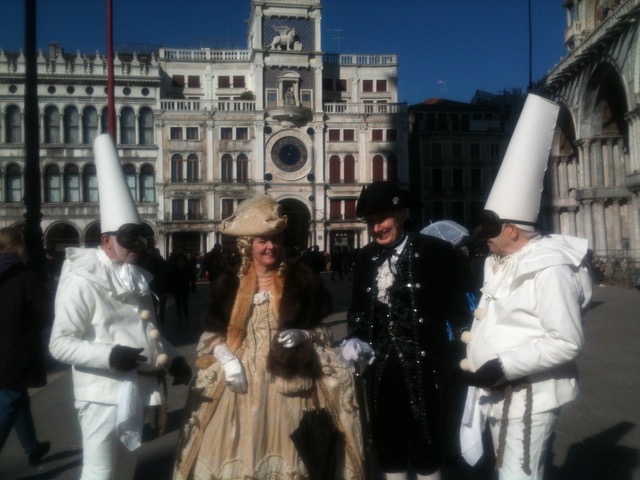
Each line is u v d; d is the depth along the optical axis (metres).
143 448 5.84
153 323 3.97
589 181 33.38
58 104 48.22
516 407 3.19
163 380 3.96
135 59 48.91
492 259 3.63
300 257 4.00
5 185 47.25
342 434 3.68
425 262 3.90
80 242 48.22
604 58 29.61
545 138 3.46
